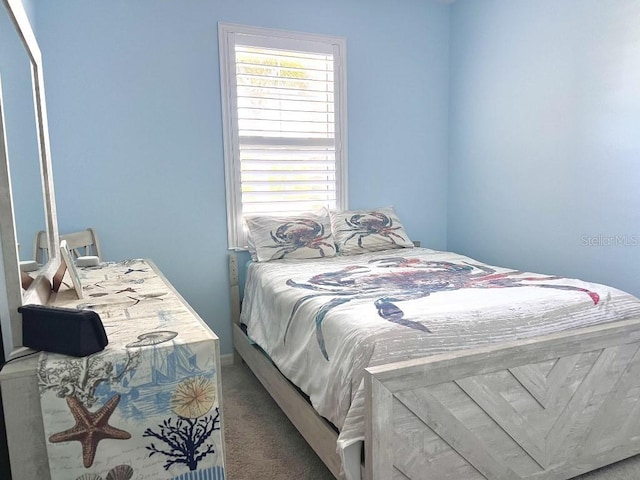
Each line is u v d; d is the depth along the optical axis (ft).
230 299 10.48
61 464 3.30
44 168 5.90
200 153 9.93
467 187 12.00
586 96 8.79
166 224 9.79
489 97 11.08
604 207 8.59
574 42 8.95
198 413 3.60
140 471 3.50
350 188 11.50
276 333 7.39
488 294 6.28
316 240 10.09
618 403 5.79
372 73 11.40
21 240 4.00
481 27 11.16
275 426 7.45
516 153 10.44
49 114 8.64
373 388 4.32
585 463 5.68
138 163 9.45
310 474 6.14
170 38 9.46
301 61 10.62
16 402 3.17
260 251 9.72
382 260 9.51
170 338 3.67
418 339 4.95
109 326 4.04
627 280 8.25
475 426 4.93
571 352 5.37
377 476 4.43
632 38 7.91
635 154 7.97
